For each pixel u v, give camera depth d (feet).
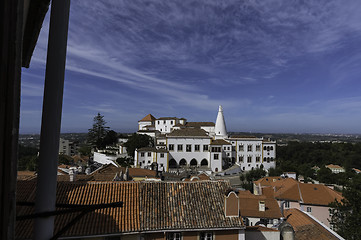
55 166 8.81
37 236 8.59
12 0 6.25
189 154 235.61
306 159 353.51
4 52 6.12
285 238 53.42
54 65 8.71
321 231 57.67
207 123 324.39
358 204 77.05
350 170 302.25
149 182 57.16
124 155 239.50
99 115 304.30
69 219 44.93
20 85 6.60
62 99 9.00
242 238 50.55
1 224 6.17
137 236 45.83
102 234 43.21
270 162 277.03
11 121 6.31
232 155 266.98
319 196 115.85
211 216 50.93
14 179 6.40
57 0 8.82
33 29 14.34
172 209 51.11
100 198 50.98
